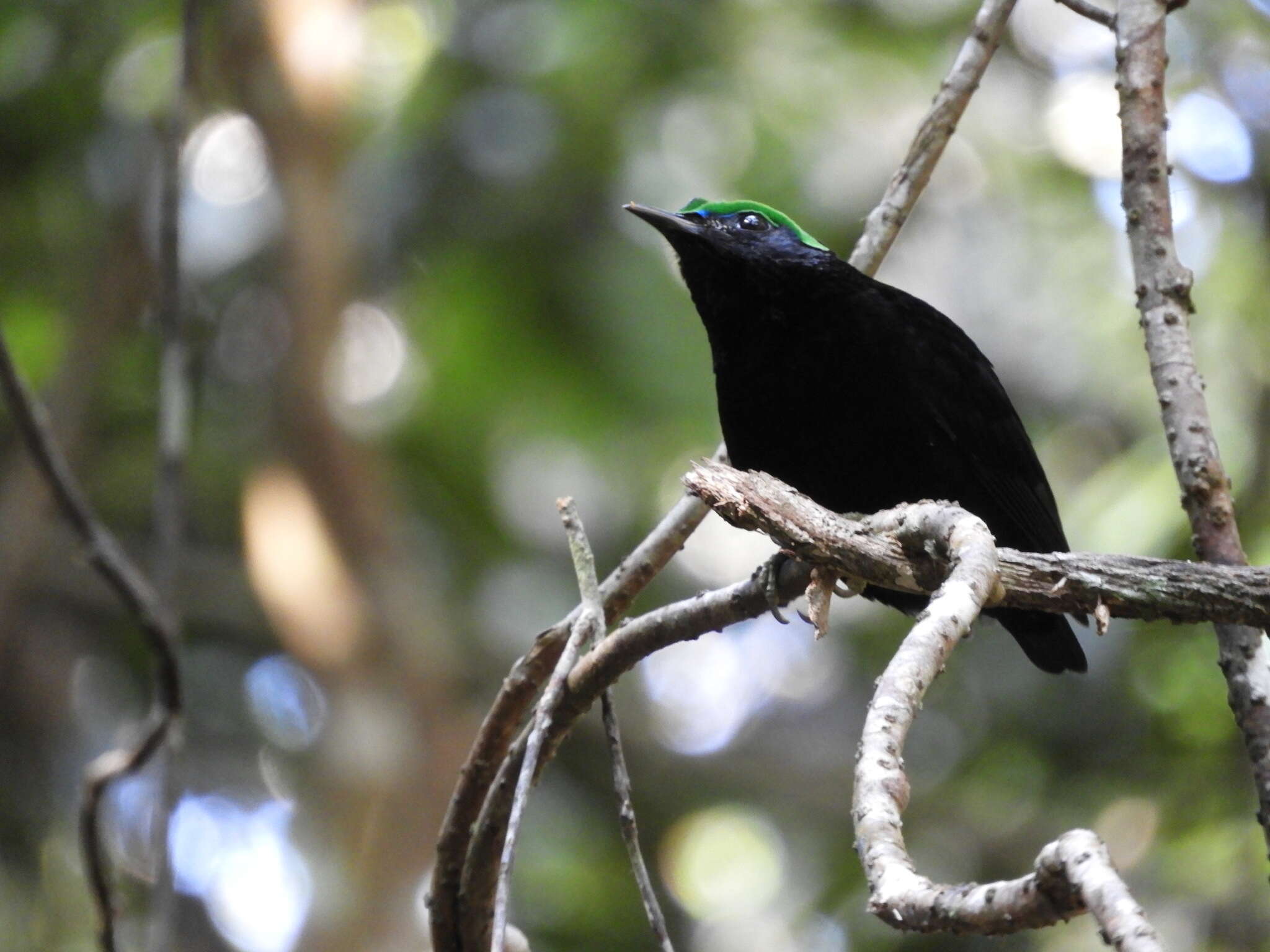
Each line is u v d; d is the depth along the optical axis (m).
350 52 12.47
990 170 14.34
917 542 4.39
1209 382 11.52
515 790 4.93
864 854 3.14
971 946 11.31
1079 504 11.20
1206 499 4.98
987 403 7.68
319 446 11.63
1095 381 13.20
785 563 5.40
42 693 13.74
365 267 13.74
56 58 13.79
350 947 10.30
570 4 13.40
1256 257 12.19
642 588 5.67
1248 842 10.45
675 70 13.77
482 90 13.62
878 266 6.23
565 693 4.84
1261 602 4.48
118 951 6.73
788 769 15.71
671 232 7.73
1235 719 4.82
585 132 13.52
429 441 14.42
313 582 11.29
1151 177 5.33
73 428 12.77
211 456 14.38
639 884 4.49
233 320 13.91
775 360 7.46
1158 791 11.76
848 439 7.43
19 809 13.35
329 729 11.05
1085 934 10.92
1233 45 13.27
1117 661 12.68
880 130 14.12
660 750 15.47
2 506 12.53
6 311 14.38
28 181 14.33
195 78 7.82
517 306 13.70
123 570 6.74
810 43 14.26
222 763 14.59
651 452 14.36
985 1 6.28
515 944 5.35
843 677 16.48
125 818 14.34
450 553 14.47
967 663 13.84
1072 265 13.87
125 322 13.40
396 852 10.62
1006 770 13.05
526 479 14.66
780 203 13.72
